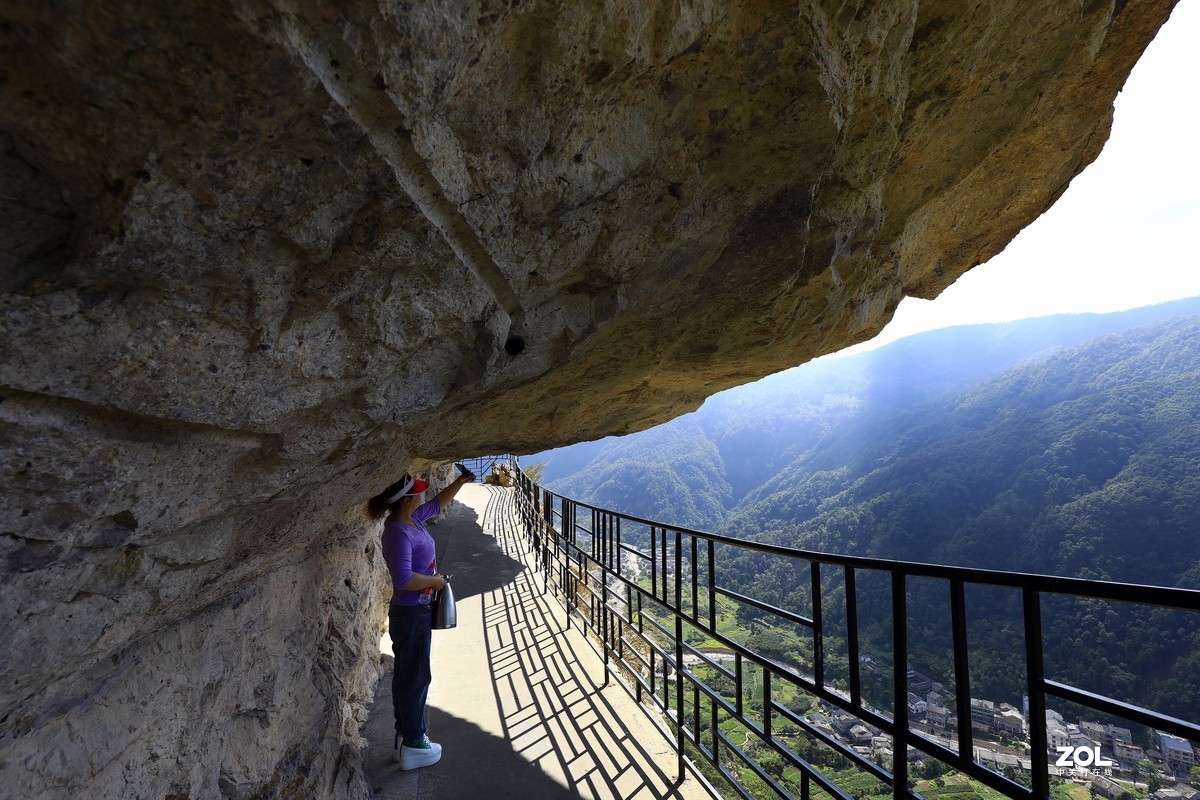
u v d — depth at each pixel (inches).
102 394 32.6
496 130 40.8
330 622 111.6
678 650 115.4
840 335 112.3
